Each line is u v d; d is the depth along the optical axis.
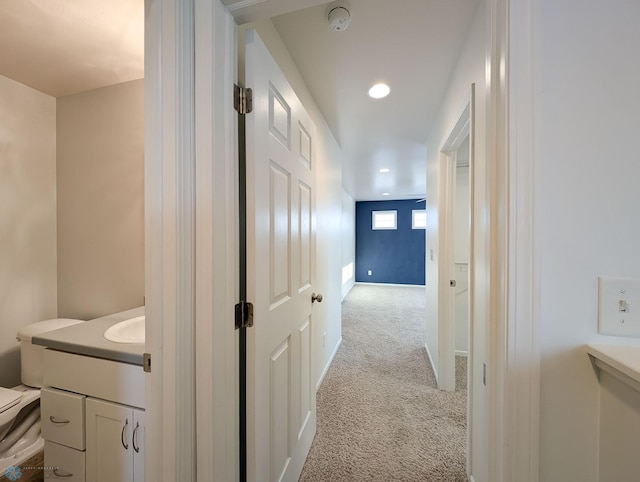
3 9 1.22
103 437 0.99
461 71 1.47
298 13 1.22
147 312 0.78
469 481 1.32
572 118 0.55
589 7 0.54
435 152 2.33
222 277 0.81
